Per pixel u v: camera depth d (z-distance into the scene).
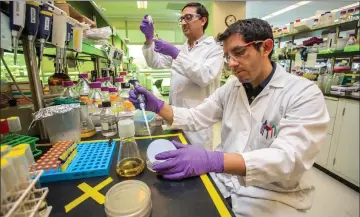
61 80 1.29
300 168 0.69
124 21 6.70
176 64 1.41
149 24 1.61
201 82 1.42
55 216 0.54
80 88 1.52
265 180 0.68
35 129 1.04
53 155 0.74
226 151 1.01
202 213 0.55
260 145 0.87
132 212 0.51
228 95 1.08
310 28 2.83
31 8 0.81
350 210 1.76
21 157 0.44
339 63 2.67
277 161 0.66
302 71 2.97
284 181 0.80
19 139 0.80
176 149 0.76
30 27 0.83
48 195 0.62
